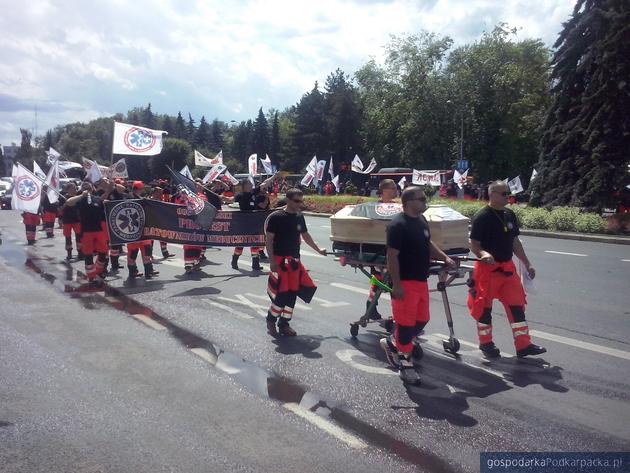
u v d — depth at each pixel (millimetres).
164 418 4691
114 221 10773
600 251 15742
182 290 9977
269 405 4965
